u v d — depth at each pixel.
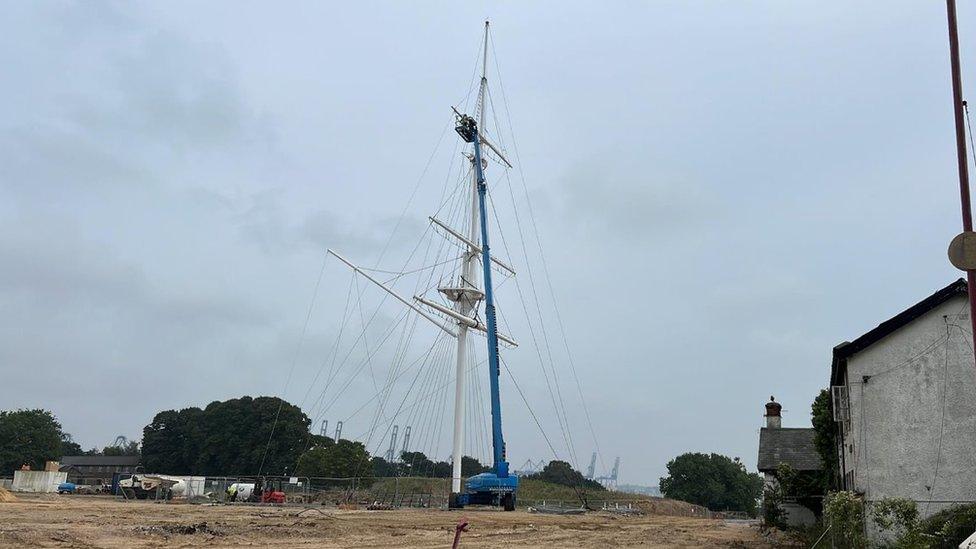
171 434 128.12
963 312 25.50
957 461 24.58
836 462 33.19
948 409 25.02
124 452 188.88
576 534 33.88
